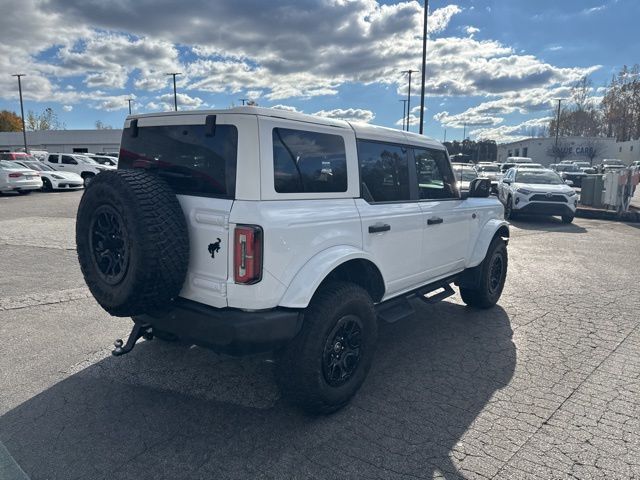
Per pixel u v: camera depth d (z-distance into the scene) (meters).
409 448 3.00
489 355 4.45
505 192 15.81
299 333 3.17
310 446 3.01
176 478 2.70
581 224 14.19
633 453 2.96
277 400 3.60
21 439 3.05
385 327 5.21
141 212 2.82
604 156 78.19
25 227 11.52
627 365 4.22
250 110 2.94
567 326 5.23
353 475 2.74
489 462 2.86
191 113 3.20
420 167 4.53
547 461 2.87
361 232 3.62
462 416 3.38
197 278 3.08
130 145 3.62
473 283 5.56
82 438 3.08
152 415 3.37
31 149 67.31
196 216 3.03
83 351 4.42
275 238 2.93
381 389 3.78
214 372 4.04
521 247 10.15
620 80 82.50
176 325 3.16
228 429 3.20
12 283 6.64
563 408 3.48
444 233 4.78
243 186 2.92
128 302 2.93
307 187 3.27
